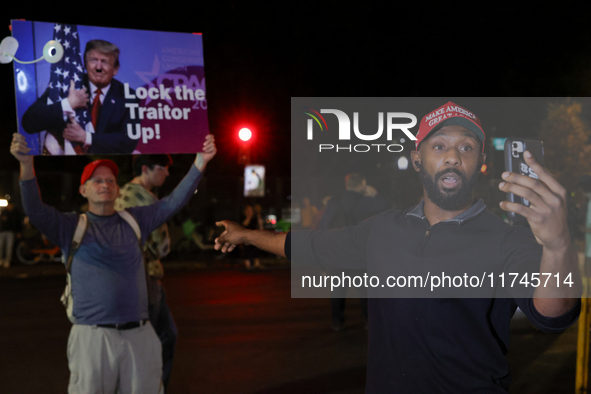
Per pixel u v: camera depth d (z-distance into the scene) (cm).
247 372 582
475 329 198
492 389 195
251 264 1680
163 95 338
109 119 327
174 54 341
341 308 784
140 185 446
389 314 207
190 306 993
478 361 197
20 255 1733
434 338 199
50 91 318
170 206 365
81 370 333
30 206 327
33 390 527
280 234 244
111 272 338
